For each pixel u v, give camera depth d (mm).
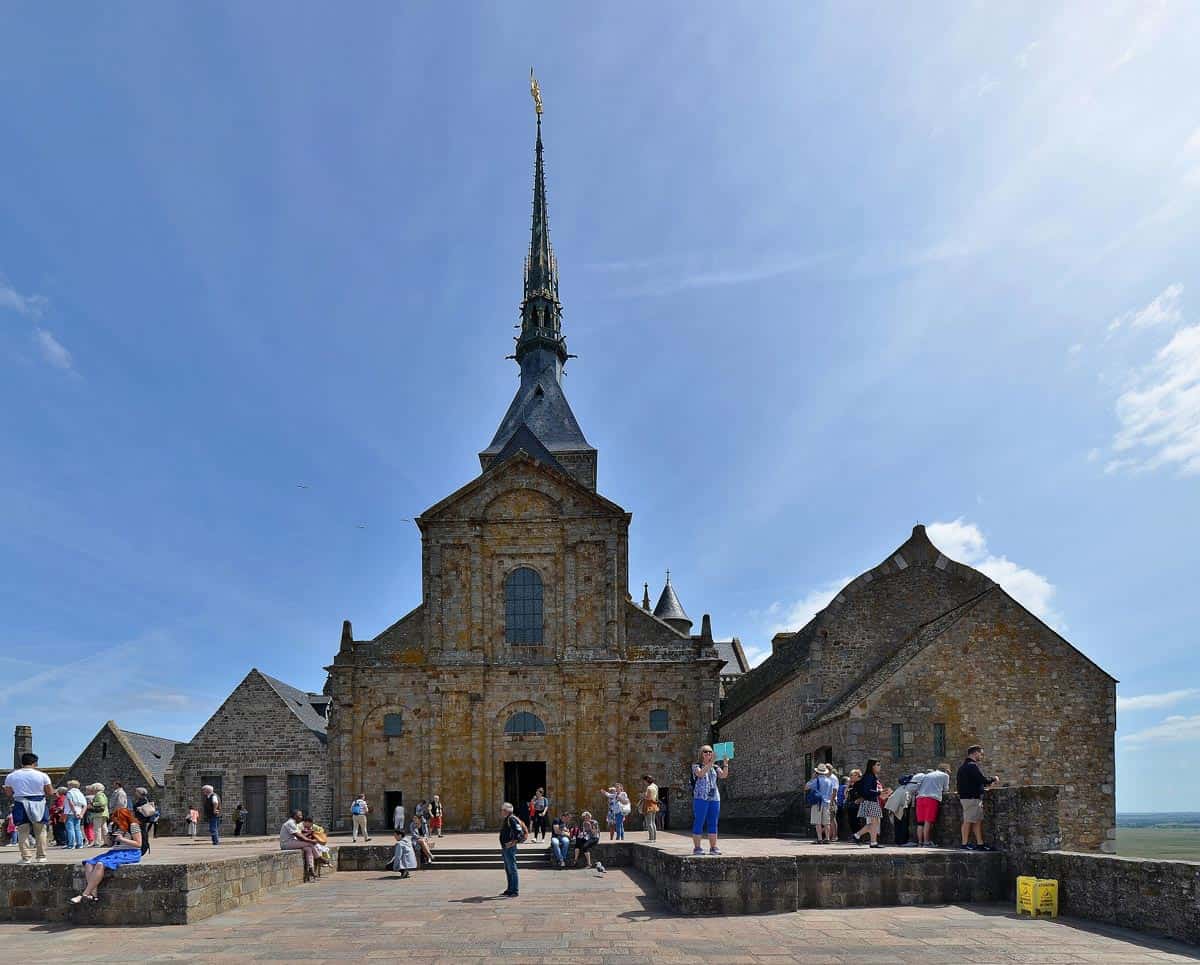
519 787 43281
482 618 43750
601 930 15266
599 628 43594
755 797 38844
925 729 29328
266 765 42812
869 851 18047
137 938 15102
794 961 12570
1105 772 29703
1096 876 15336
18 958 13555
